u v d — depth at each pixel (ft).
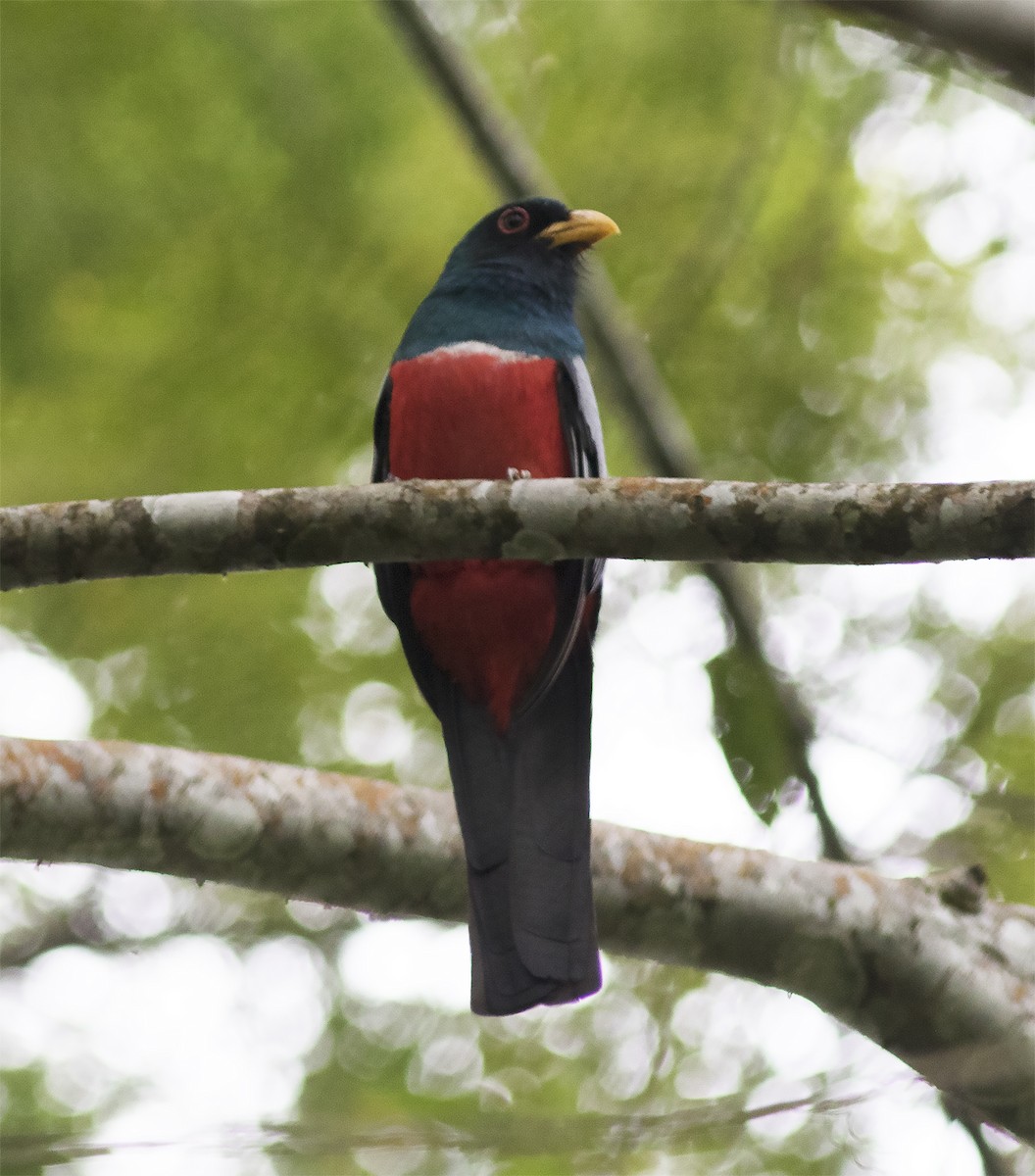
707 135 40.75
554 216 34.63
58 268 40.40
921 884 27.55
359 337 40.73
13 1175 25.38
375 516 24.22
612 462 41.34
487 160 36.24
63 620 40.78
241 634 40.83
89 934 37.81
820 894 27.04
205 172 40.83
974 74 25.67
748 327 41.01
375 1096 34.91
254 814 25.90
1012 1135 26.78
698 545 23.75
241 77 40.52
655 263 40.86
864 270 41.27
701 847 27.43
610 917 27.04
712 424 40.96
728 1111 24.22
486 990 25.67
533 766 29.30
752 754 36.55
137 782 25.43
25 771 24.94
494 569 29.22
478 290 33.12
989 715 37.76
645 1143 24.34
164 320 40.73
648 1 40.65
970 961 26.89
